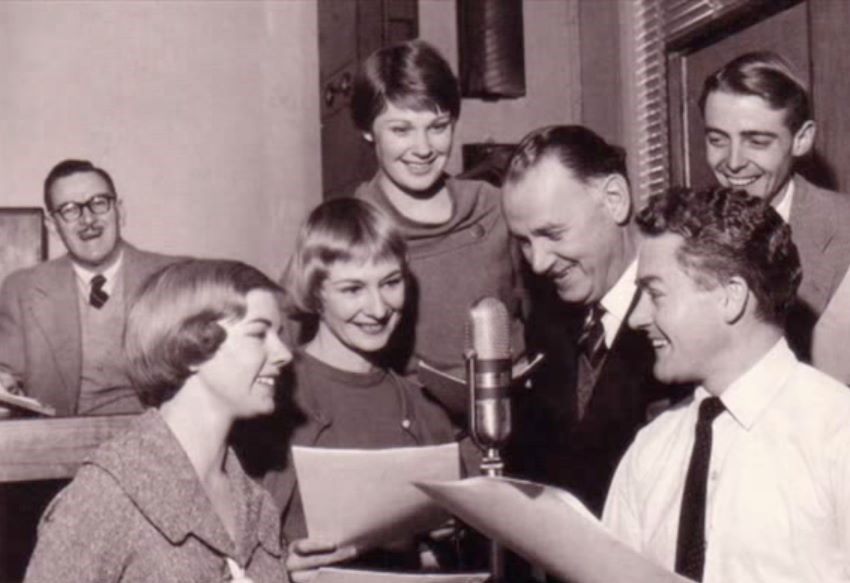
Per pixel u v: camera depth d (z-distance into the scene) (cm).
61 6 451
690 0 399
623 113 434
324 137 453
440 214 246
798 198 238
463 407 216
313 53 476
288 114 474
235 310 170
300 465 179
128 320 173
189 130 463
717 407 167
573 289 199
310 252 205
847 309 208
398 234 208
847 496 151
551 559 147
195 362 169
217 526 167
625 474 178
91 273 381
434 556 212
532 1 460
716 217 159
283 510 204
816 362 212
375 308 204
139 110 458
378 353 238
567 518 139
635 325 172
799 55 352
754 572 157
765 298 160
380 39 405
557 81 462
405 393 216
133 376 172
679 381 168
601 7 446
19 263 409
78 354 377
